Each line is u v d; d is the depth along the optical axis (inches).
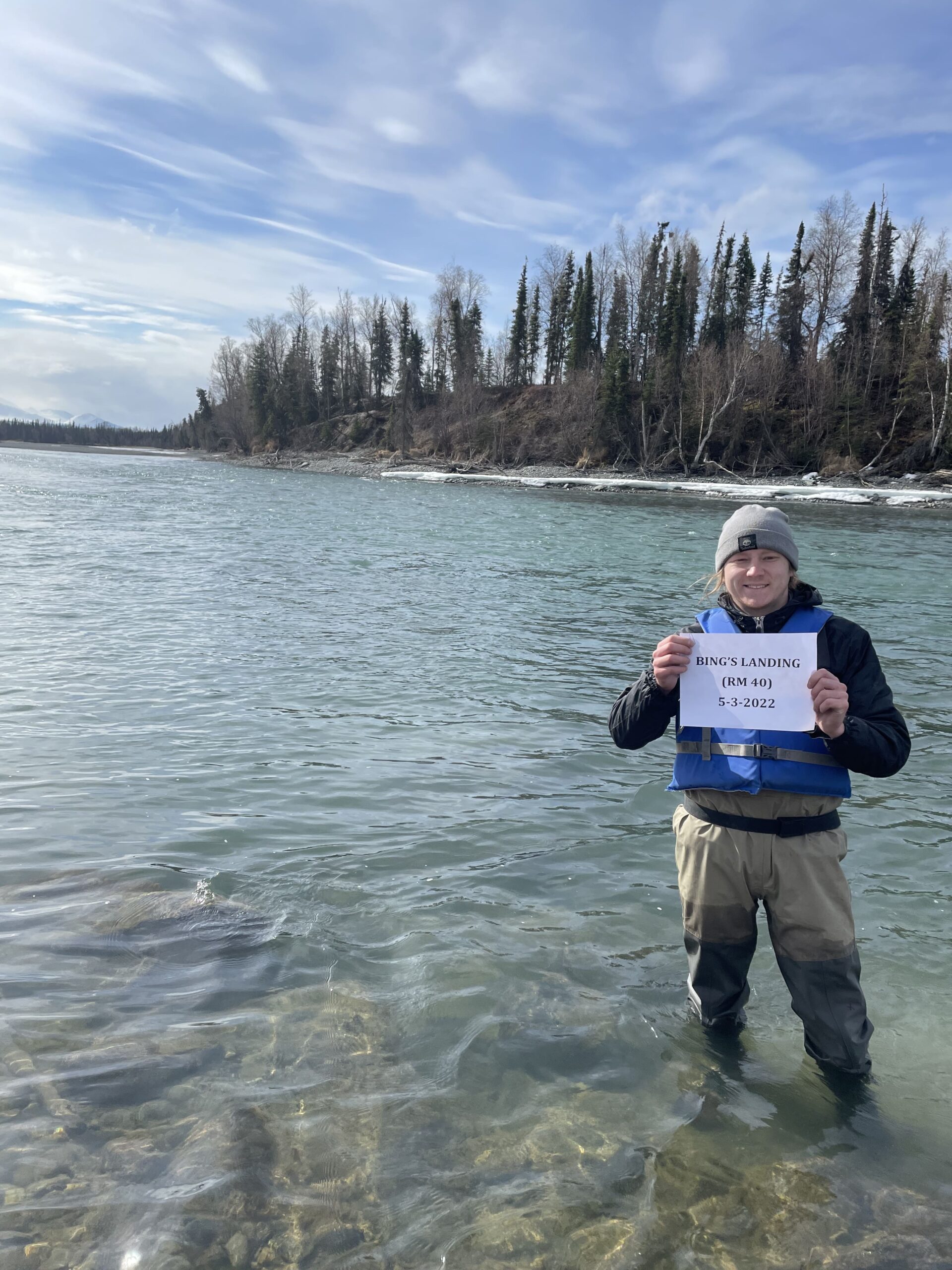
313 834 197.3
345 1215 91.4
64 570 593.6
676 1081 117.6
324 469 3435.0
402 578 625.6
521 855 190.4
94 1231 87.0
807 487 2112.5
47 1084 109.1
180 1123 103.8
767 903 120.4
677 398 2878.9
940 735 286.8
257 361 4522.6
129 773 229.9
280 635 409.7
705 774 118.8
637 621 491.8
